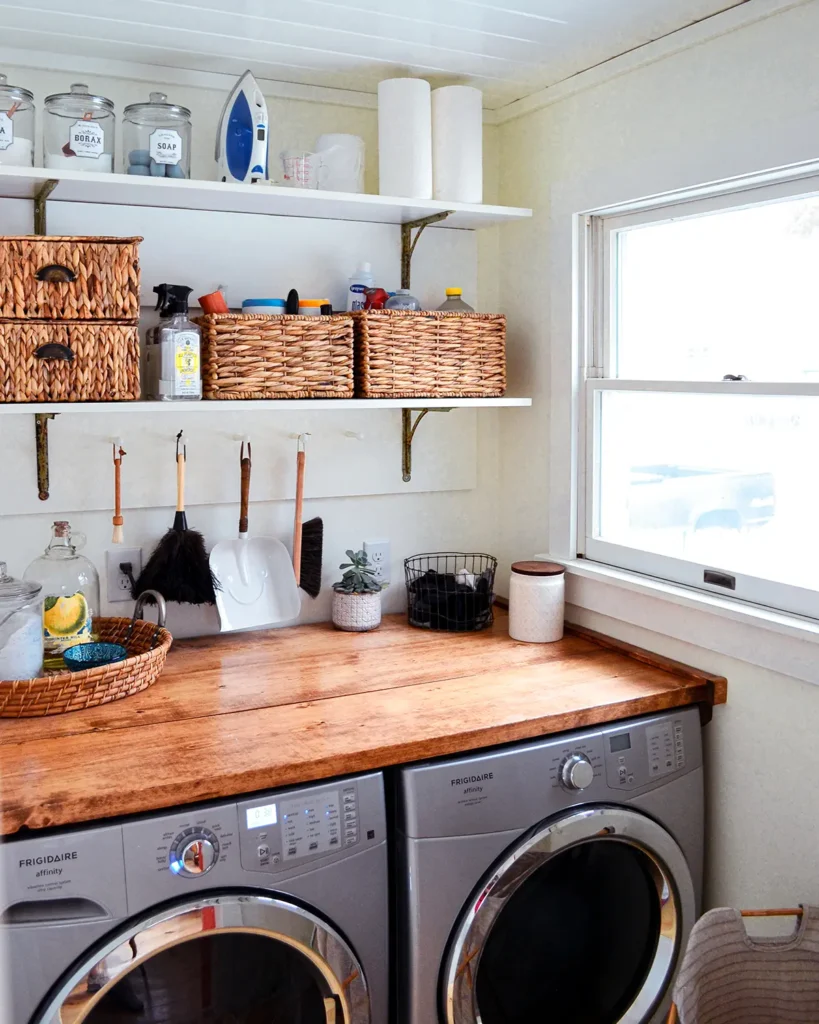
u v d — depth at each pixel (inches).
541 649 85.8
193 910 58.2
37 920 55.4
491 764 67.2
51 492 81.9
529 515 97.9
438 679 77.4
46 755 62.1
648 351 84.3
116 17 70.7
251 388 76.5
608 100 82.6
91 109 72.3
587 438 89.8
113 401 71.8
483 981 70.1
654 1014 76.0
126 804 56.8
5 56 77.1
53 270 68.6
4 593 69.4
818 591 68.5
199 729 66.6
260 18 71.3
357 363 83.1
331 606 95.0
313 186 83.7
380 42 76.7
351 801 63.3
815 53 64.1
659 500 83.7
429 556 100.0
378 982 65.5
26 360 68.7
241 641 88.0
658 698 73.9
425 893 65.2
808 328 68.9
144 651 79.4
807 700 69.1
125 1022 59.4
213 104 84.8
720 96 71.6
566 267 88.1
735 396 74.6
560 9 69.9
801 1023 62.0
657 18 71.9
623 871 75.2
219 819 59.5
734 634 73.9
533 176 93.0
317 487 92.7
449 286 97.0
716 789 77.7
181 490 83.6
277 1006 63.2
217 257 85.1
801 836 70.4
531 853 67.9
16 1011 55.3
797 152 65.4
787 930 70.4
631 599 84.0
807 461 69.6
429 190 84.3
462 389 86.7
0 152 69.7
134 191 75.0
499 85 88.4
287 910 60.9
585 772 69.1
